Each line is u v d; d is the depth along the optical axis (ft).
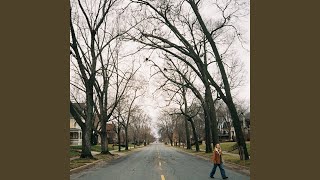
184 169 84.07
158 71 125.18
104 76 143.84
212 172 65.36
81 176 67.87
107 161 118.93
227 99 96.89
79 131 263.90
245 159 95.76
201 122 391.45
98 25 107.45
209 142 167.73
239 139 96.48
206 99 154.40
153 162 113.19
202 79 122.72
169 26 102.73
